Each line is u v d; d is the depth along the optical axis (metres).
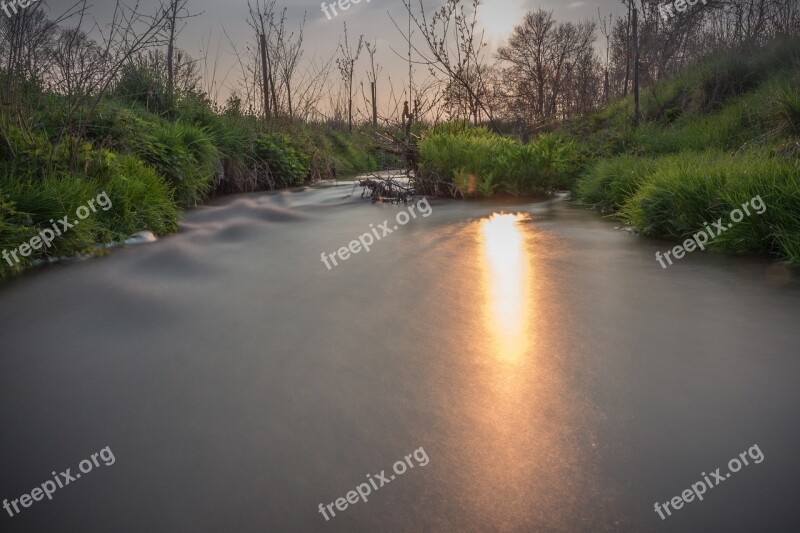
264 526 1.48
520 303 3.35
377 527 1.47
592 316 3.07
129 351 2.67
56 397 2.21
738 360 2.44
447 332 2.88
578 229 5.79
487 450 1.80
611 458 1.74
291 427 1.96
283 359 2.55
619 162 7.87
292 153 12.14
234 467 1.73
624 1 11.40
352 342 2.75
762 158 5.55
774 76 9.80
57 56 6.27
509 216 6.80
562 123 14.72
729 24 12.38
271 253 4.86
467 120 11.59
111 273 4.14
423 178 9.13
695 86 11.15
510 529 1.46
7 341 2.81
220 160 9.92
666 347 2.60
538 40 19.61
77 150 5.54
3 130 5.20
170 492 1.62
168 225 6.04
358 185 11.11
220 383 2.31
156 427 1.98
